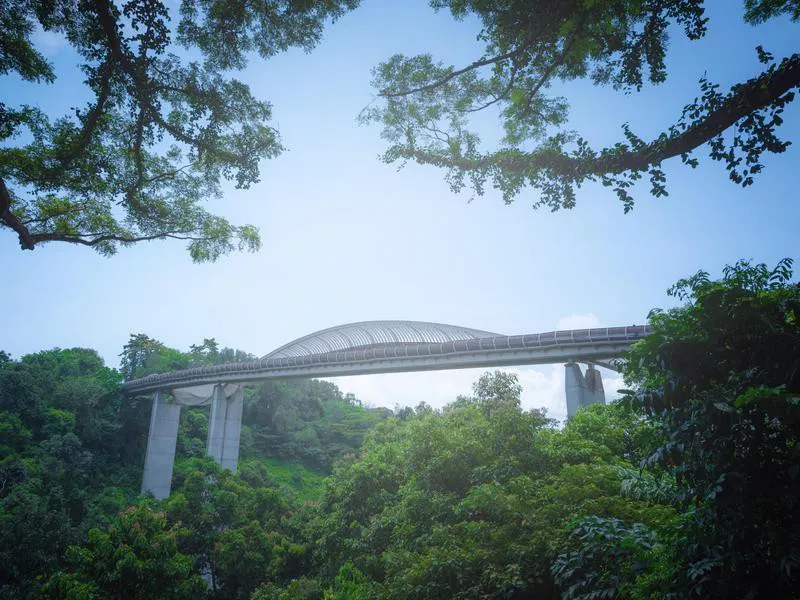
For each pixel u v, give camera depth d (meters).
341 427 117.75
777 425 6.87
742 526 6.75
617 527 10.88
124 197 14.89
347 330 74.81
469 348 49.75
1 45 11.91
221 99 12.98
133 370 113.19
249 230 16.95
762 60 8.29
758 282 7.50
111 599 26.48
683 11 9.55
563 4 9.52
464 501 14.91
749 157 8.70
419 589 13.30
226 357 129.50
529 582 12.18
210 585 41.25
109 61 11.58
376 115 12.27
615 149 9.73
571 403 42.78
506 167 10.97
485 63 10.88
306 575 29.48
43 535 37.62
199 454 93.38
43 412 71.62
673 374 7.53
